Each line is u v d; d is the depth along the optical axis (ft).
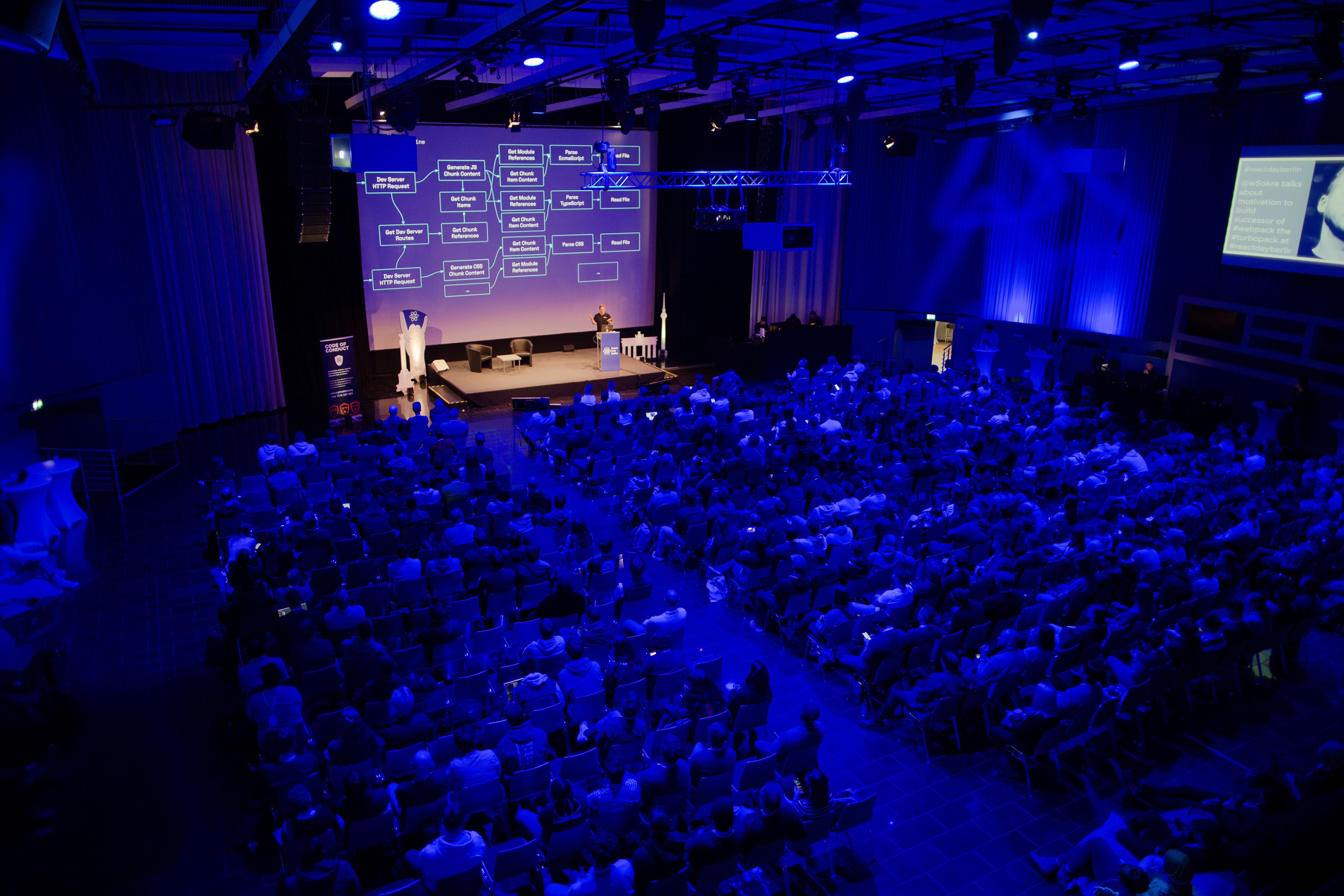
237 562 26.84
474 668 27.61
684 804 19.54
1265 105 55.26
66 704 25.90
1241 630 25.62
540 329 74.79
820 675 28.60
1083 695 22.68
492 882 17.72
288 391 64.64
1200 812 19.65
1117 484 41.27
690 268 77.92
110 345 50.11
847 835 21.53
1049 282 70.13
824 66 48.32
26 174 43.01
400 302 68.13
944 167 74.38
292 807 18.75
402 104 43.73
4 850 20.74
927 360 79.46
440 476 37.70
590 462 43.14
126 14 36.40
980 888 20.03
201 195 56.85
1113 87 53.57
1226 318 58.65
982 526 34.27
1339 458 47.83
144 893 19.48
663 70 54.85
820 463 42.60
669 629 26.99
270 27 37.63
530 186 71.20
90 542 39.32
